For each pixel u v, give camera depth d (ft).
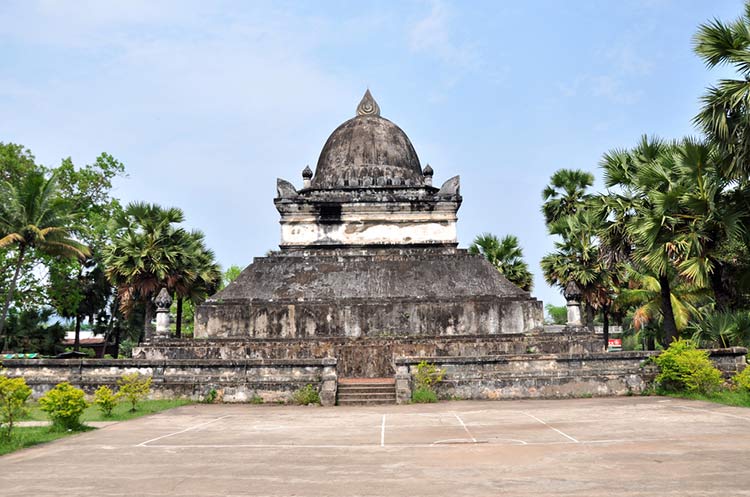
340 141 100.53
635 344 141.49
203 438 40.04
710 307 97.60
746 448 32.73
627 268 96.27
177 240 108.06
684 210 66.44
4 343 131.95
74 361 65.51
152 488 26.07
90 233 124.77
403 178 97.19
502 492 24.22
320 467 29.89
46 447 37.78
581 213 106.32
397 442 36.99
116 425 47.32
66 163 131.03
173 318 182.29
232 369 64.54
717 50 57.16
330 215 90.89
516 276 126.52
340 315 79.10
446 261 86.58
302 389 62.90
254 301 80.33
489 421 45.93
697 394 59.62
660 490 24.00
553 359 65.00
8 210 99.19
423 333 78.74
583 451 32.73
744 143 55.47
